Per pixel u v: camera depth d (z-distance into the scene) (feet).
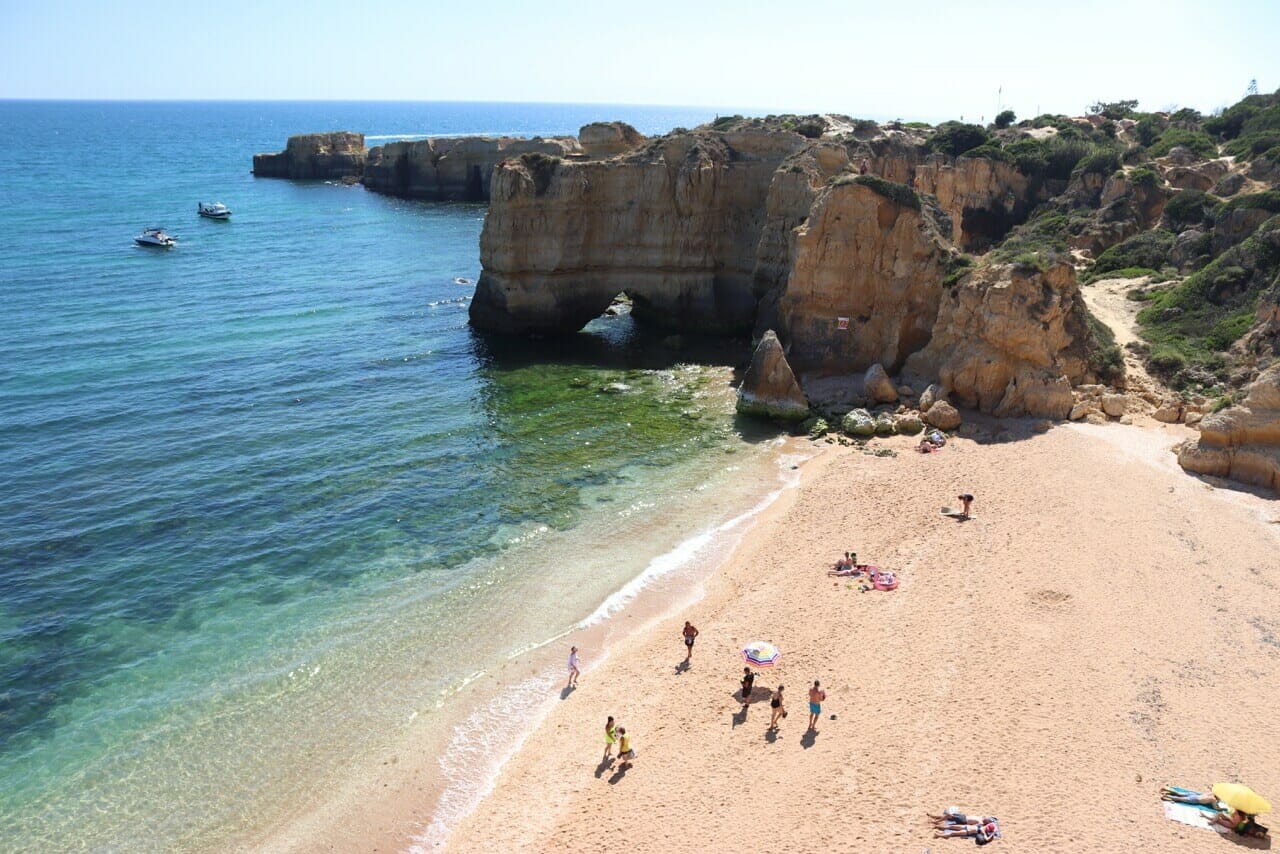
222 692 97.35
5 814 80.94
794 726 87.30
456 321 251.60
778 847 71.72
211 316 250.78
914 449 156.87
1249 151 291.38
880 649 98.48
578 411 181.78
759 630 104.88
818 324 192.95
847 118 376.68
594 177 230.07
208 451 158.40
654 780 81.92
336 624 109.40
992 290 164.76
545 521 135.85
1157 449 146.30
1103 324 189.47
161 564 121.70
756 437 168.14
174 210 463.42
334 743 90.68
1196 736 80.94
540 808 80.12
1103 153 311.68
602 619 111.45
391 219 462.19
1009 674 91.45
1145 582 107.45
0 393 181.88
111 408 176.65
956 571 114.11
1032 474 140.46
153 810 82.17
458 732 92.22
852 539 125.59
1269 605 101.50
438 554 126.11
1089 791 74.59
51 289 274.16
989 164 331.36
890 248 186.19
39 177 603.67
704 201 228.63
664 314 238.27
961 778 77.30
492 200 228.02
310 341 228.02
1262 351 164.86
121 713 93.86
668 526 134.41
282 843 78.79
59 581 116.98
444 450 161.48
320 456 157.69
